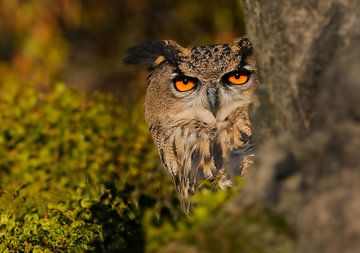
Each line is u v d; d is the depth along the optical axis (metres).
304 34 8.84
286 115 9.01
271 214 7.61
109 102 19.75
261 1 9.38
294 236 7.41
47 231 12.80
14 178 16.09
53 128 17.88
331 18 8.63
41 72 24.03
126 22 27.88
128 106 21.44
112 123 18.34
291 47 8.94
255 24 9.62
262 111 9.54
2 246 12.52
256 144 9.67
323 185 7.37
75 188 15.17
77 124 18.16
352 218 7.05
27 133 17.78
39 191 14.95
